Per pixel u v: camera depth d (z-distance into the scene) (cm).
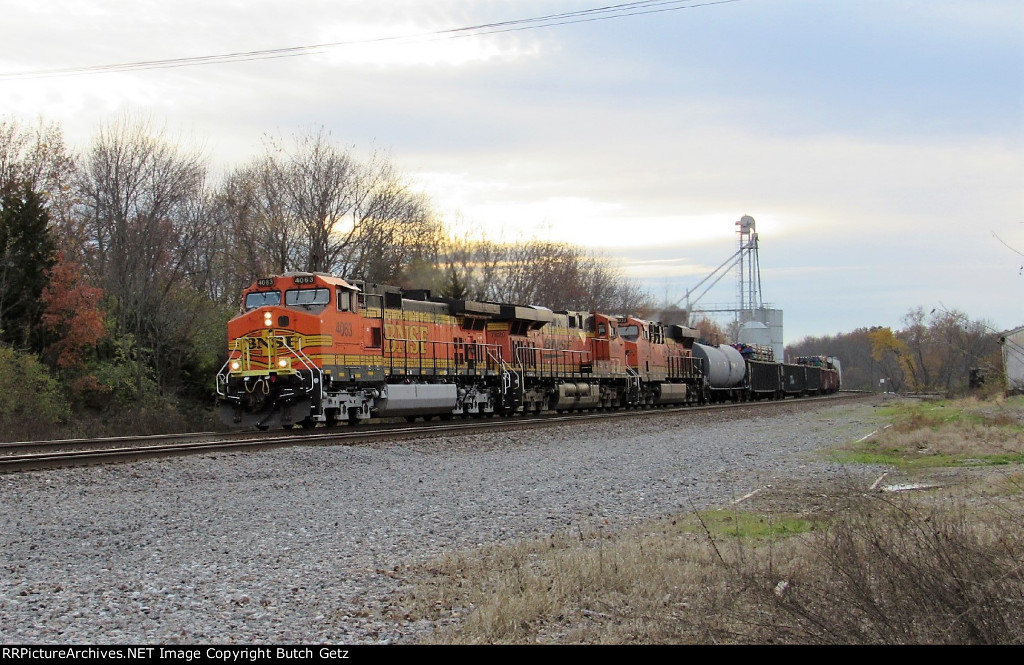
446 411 3116
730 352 5762
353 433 2334
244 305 2652
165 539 1186
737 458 2169
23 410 3109
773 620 766
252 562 1068
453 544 1186
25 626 802
